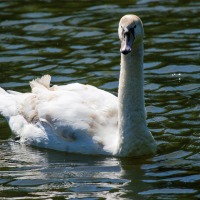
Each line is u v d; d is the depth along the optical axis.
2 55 21.08
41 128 16.39
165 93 18.61
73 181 14.32
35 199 13.45
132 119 15.30
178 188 13.78
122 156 15.45
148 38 22.11
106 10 24.36
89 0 25.48
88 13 24.16
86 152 15.75
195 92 18.59
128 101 15.27
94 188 13.91
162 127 16.78
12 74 19.81
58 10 24.50
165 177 14.35
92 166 15.09
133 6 24.72
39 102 16.58
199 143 15.93
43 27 23.08
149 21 23.39
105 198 13.41
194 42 21.64
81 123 15.82
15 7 24.86
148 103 18.03
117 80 19.36
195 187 13.80
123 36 14.71
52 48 21.53
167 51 21.12
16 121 17.00
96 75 19.69
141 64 15.17
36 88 17.00
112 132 15.77
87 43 21.83
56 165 15.25
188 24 23.03
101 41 21.94
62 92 16.53
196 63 20.27
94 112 15.92
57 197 13.52
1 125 17.67
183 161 15.13
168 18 23.59
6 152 16.11
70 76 19.62
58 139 16.09
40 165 15.26
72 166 15.16
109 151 15.55
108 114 15.97
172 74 19.73
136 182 14.13
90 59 20.70
